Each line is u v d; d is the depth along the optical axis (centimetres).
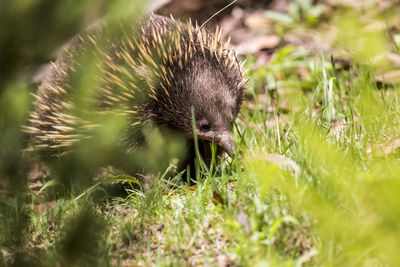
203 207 366
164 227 371
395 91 546
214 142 484
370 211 288
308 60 776
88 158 320
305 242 314
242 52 897
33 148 526
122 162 503
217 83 483
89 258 305
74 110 441
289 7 1027
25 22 224
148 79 473
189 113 486
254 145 496
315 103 638
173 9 938
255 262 305
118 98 463
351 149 398
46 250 371
